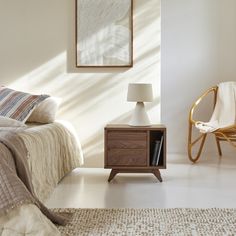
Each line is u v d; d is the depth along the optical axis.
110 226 2.59
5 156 2.49
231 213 2.85
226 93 5.11
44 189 3.21
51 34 4.41
